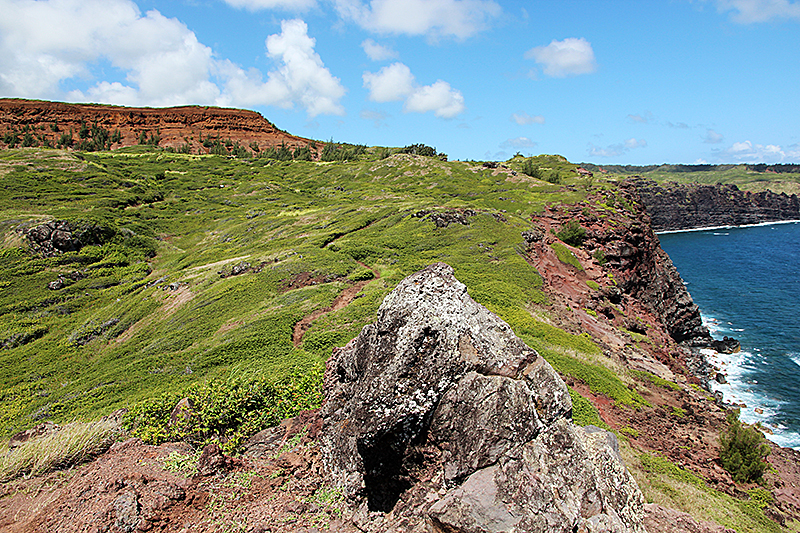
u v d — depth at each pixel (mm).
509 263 39531
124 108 150375
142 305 41750
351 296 34344
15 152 92562
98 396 26312
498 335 9180
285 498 8773
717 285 76625
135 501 8266
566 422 8602
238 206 82062
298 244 51719
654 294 55812
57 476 9594
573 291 39438
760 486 18000
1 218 60156
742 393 36438
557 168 101688
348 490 8594
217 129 153375
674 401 23969
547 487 7508
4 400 29750
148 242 63938
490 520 7039
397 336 8703
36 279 49938
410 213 55312
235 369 24641
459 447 7887
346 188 94000
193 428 11258
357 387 9422
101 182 83688
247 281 39594
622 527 8078
